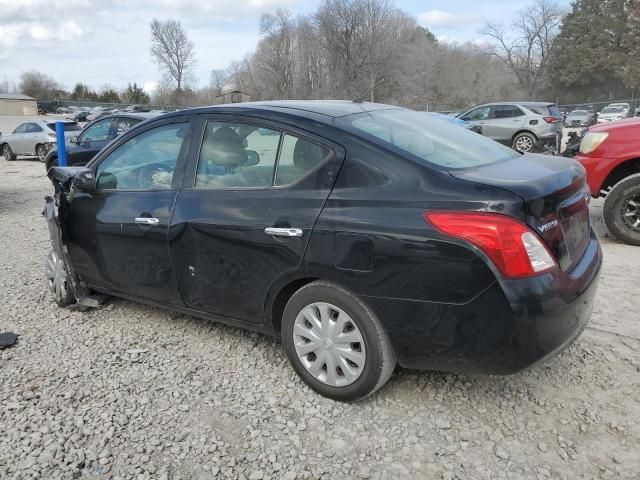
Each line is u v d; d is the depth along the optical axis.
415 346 2.78
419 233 2.63
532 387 3.21
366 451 2.72
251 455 2.71
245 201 3.24
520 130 16.45
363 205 2.81
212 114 3.56
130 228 3.80
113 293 4.23
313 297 3.04
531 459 2.63
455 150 3.18
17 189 12.21
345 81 63.56
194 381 3.39
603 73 65.56
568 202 2.82
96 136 12.23
